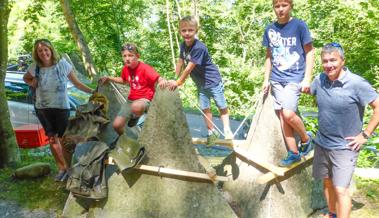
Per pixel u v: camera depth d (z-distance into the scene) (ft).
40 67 13.93
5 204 13.57
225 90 40.42
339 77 10.09
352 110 10.08
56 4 50.06
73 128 13.08
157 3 57.21
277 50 11.52
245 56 48.26
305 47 11.12
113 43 55.52
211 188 11.85
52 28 51.62
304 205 12.96
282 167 12.12
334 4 37.22
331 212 11.67
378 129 17.47
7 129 16.90
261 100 12.81
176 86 11.80
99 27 54.44
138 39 60.39
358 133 10.23
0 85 16.65
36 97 14.11
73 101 22.13
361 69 38.40
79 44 40.98
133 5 55.01
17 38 48.06
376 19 34.76
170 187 11.89
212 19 51.70
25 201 13.76
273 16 47.55
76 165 11.89
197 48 12.59
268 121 12.66
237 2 50.42
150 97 12.83
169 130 11.77
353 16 35.81
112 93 14.76
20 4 38.58
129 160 11.67
